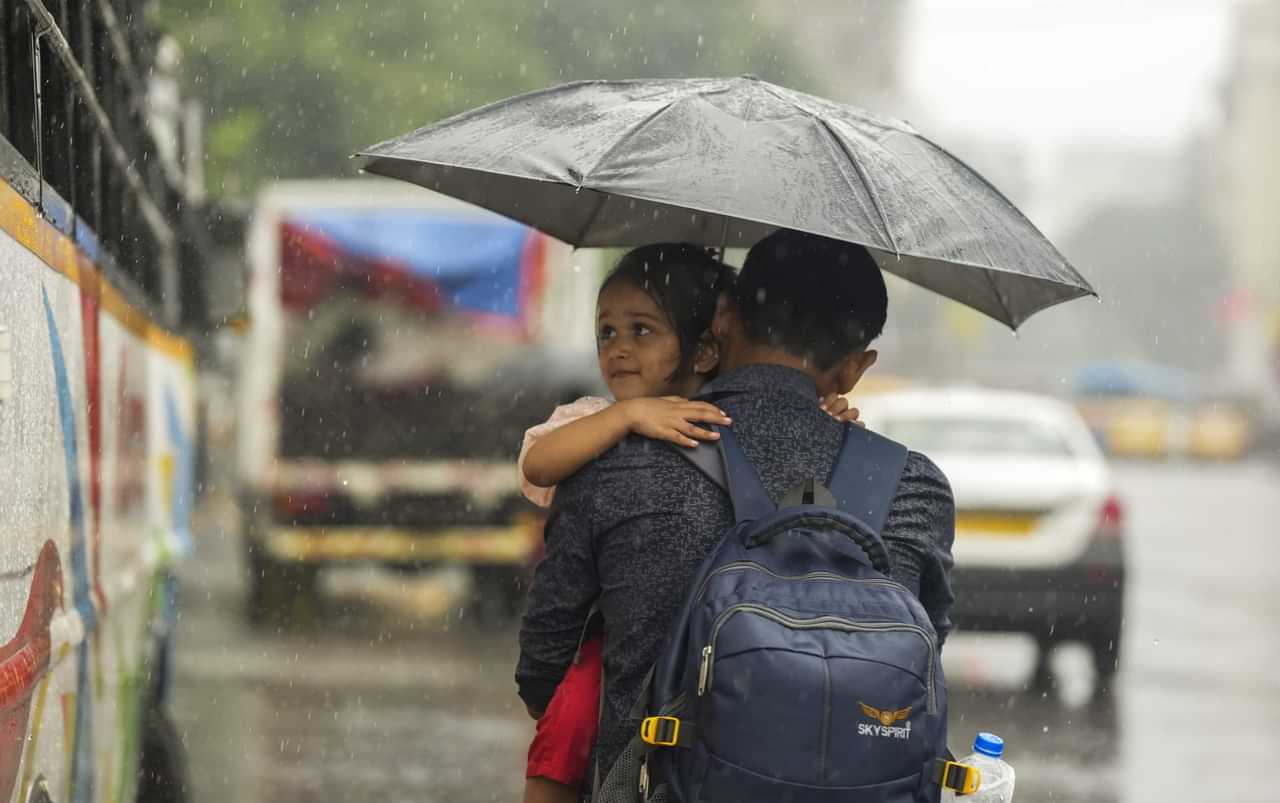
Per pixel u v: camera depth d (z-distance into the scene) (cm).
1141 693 2631
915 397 3027
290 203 3822
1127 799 1928
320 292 3775
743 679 695
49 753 889
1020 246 838
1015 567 2711
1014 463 2792
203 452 5803
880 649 704
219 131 5116
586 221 1084
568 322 3875
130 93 1553
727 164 779
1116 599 2728
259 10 5619
